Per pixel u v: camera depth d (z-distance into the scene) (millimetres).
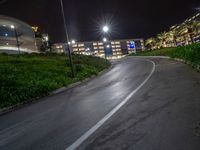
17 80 21750
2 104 15133
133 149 4773
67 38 27781
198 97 8359
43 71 28750
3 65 29422
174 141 4836
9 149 6309
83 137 6051
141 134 5555
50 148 5707
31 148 5992
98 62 50906
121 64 52125
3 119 11508
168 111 7180
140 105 8688
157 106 8047
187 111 6820
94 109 9508
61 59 44750
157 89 11641
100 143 5426
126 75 24562
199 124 5570
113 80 21797
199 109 6820
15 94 17125
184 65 22984
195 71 16484
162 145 4738
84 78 28047
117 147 5020
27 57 43500
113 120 7238
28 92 18000
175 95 9383
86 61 46281
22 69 28594
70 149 5367
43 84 20891
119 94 12328
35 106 14016
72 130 6930
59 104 12883
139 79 17891
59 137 6465
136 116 7234
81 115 8812
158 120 6426
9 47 71938
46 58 44781
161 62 34500
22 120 10203
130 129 6066
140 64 39406
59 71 30391
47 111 11242
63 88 21969
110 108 9094
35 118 10008
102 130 6387
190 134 5051
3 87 18531
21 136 7422
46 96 18531
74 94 16469
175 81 13305
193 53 19719
